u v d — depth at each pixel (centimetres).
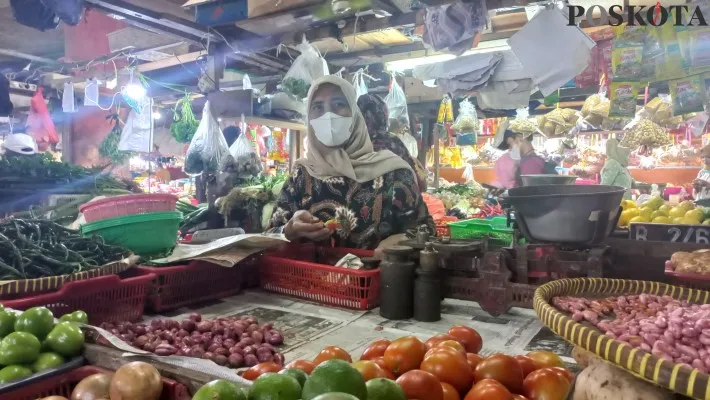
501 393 121
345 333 207
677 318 120
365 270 241
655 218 327
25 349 139
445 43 343
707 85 357
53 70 607
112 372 137
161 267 248
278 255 290
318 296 255
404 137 575
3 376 134
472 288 231
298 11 359
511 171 674
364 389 105
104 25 488
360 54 475
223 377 122
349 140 333
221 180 483
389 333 207
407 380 122
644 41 342
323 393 99
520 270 225
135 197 262
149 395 121
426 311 220
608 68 407
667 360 100
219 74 438
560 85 345
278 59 482
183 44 475
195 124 553
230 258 256
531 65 344
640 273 226
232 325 194
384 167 322
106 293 217
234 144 492
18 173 468
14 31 544
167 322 197
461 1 325
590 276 212
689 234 248
